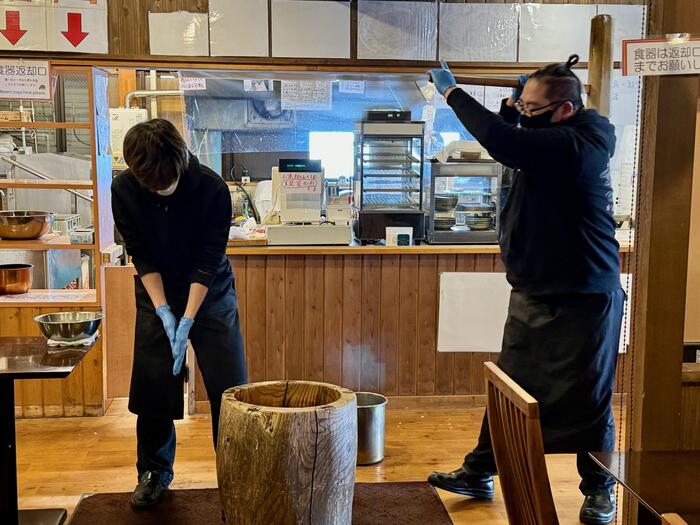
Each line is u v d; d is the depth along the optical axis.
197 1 4.00
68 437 3.85
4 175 6.10
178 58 4.01
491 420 1.88
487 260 4.34
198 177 2.72
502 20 4.16
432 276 4.32
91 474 3.38
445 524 2.91
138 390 2.91
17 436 3.86
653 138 2.03
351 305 4.30
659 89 2.01
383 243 4.45
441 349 4.33
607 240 2.66
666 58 1.97
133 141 2.47
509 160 2.58
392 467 3.50
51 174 5.85
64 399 4.15
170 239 2.80
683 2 1.97
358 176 4.60
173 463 3.25
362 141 4.45
